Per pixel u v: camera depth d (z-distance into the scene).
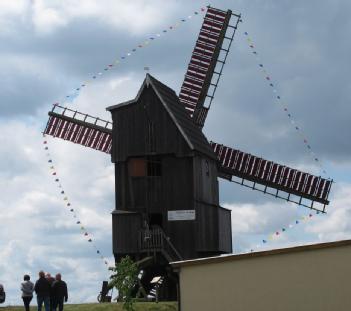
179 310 35.50
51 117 68.44
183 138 61.19
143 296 58.69
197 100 70.81
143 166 61.59
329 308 34.06
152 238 60.38
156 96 61.94
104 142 67.75
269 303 34.62
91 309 47.59
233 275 35.12
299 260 34.56
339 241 34.31
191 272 35.59
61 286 42.53
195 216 60.69
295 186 68.88
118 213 61.12
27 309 42.81
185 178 61.09
